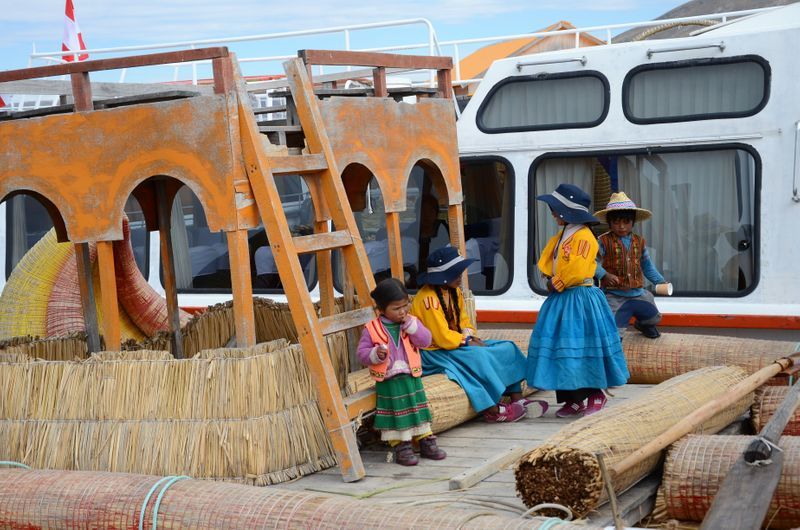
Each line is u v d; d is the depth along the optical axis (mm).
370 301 5797
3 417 5637
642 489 4938
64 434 5504
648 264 7375
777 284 7664
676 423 5062
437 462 5621
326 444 5570
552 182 8391
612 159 8164
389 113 6492
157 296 8586
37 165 5746
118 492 4656
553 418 6559
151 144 5430
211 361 5297
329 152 5789
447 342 6305
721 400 5012
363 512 4219
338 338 5871
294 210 9305
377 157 6352
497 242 8633
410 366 5590
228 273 9578
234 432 5227
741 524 3949
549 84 8352
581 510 4473
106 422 5449
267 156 5359
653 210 8078
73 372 5551
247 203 5328
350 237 5789
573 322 6293
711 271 7922
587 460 4430
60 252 8688
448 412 6051
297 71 5773
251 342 5395
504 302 8484
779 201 7621
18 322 8594
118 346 5746
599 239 7332
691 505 4672
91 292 6457
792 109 7535
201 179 5332
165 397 5359
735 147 7734
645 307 7328
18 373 5629
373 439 6082
